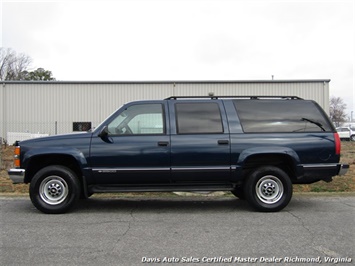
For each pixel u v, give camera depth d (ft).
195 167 21.74
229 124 22.16
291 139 21.98
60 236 17.12
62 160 23.02
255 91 89.04
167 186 22.20
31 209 23.26
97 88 90.74
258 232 17.74
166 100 22.67
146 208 23.71
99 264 13.52
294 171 22.04
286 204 22.11
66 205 21.68
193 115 22.31
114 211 22.75
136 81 89.51
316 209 23.08
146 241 16.31
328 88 89.56
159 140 21.70
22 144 21.76
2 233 17.63
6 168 38.45
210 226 18.92
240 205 24.61
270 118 22.44
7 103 91.50
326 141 22.11
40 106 91.40
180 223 19.58
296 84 89.40
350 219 20.36
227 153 21.77
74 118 90.99
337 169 22.12
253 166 22.71
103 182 21.84
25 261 13.82
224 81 88.69
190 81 88.79
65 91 91.09
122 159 21.56
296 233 17.54
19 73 192.44
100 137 21.72
